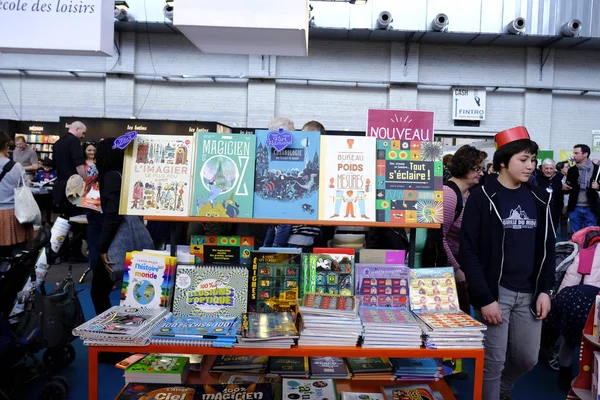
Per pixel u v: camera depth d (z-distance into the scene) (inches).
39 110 458.3
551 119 469.1
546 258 87.1
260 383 85.4
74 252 249.1
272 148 88.1
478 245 88.7
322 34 436.1
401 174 87.6
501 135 87.4
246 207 85.3
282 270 87.2
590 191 267.4
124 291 87.0
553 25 424.2
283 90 460.8
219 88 459.8
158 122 369.7
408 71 454.0
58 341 113.7
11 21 74.0
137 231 121.5
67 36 74.3
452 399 84.9
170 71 455.2
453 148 346.0
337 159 87.8
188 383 87.7
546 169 263.6
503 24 427.5
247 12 69.1
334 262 87.2
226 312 85.9
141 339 72.8
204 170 86.9
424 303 85.2
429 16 427.5
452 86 459.5
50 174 297.4
